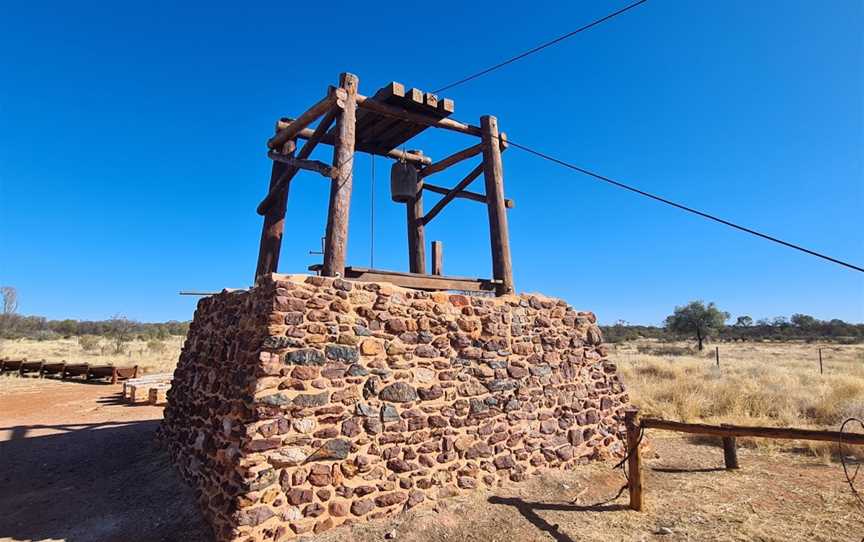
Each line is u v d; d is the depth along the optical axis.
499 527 5.69
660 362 24.23
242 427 5.18
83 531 5.55
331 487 5.46
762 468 8.10
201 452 6.34
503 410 7.25
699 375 19.64
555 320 8.50
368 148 9.48
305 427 5.41
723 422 11.33
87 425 10.91
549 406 7.88
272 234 8.47
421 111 8.23
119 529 5.57
